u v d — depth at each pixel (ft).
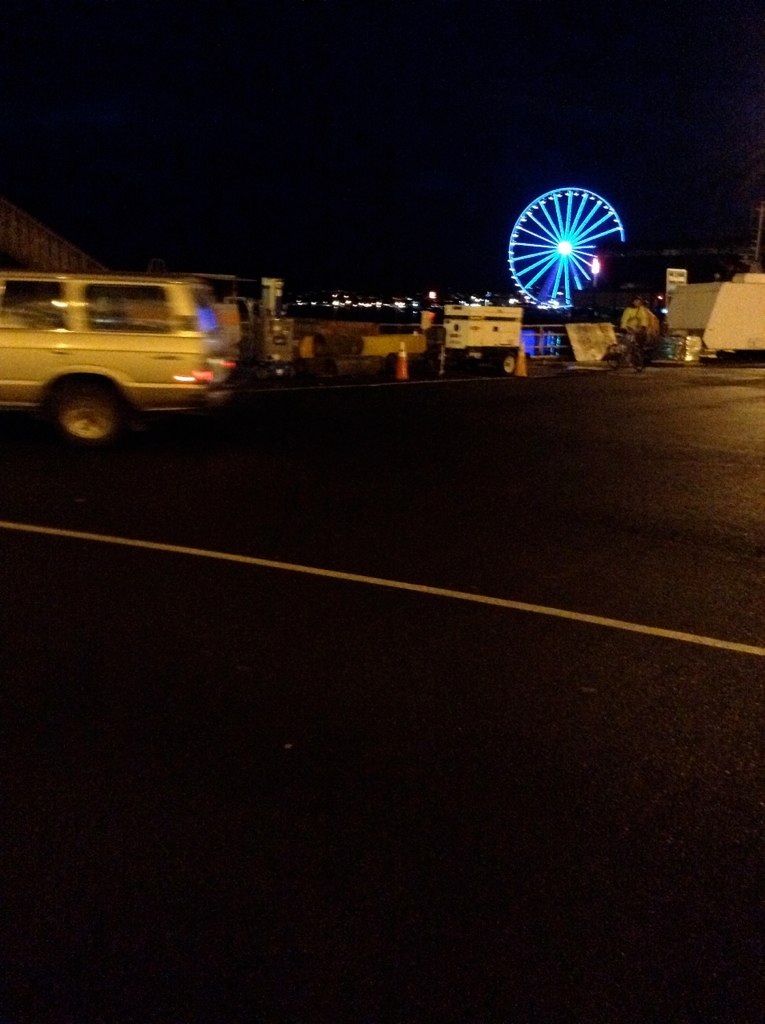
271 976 10.30
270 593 22.82
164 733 15.65
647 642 20.48
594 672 18.72
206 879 11.87
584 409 61.57
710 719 16.78
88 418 39.81
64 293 38.78
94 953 10.57
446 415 56.95
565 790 14.28
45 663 18.31
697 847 12.92
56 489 33.22
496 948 10.82
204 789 13.98
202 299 40.40
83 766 14.53
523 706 17.07
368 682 17.87
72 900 11.41
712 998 10.18
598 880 12.12
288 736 15.69
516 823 13.35
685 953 10.84
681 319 111.55
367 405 61.11
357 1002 9.98
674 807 13.89
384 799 13.87
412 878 12.03
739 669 19.11
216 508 31.30
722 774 14.87
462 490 35.58
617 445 47.26
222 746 15.28
